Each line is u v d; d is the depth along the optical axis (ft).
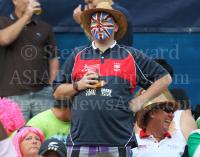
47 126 49.52
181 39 67.26
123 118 38.37
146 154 45.03
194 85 66.59
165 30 67.15
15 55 58.65
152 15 67.21
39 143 44.86
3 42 57.98
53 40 63.26
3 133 28.32
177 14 67.26
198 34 67.26
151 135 46.03
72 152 37.99
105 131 37.45
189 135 46.09
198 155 43.47
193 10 67.26
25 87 57.98
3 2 65.16
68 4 66.85
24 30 60.03
